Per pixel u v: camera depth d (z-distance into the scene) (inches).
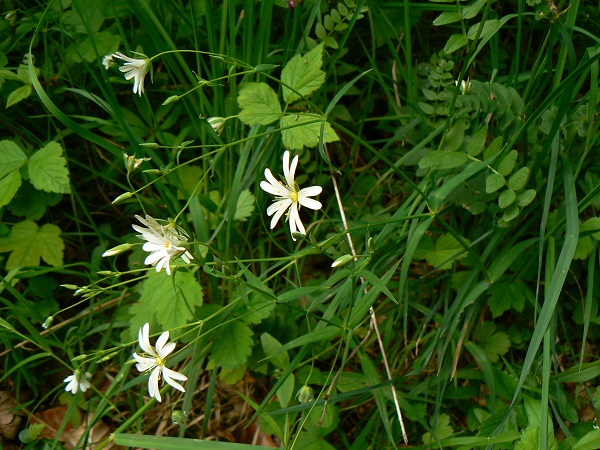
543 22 14.2
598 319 13.1
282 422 12.9
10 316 13.3
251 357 13.8
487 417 12.1
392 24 15.2
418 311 14.4
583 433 12.4
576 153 12.8
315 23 15.4
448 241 13.3
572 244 11.3
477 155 12.9
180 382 14.2
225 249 13.8
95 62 14.9
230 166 14.0
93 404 14.2
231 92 13.4
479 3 12.0
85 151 15.7
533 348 11.1
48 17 14.6
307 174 15.4
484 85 12.3
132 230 15.8
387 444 13.1
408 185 14.9
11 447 13.6
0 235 14.3
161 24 13.9
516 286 13.2
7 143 13.6
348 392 12.4
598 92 12.6
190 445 11.6
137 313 13.1
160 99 15.7
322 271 15.3
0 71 13.7
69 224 15.7
